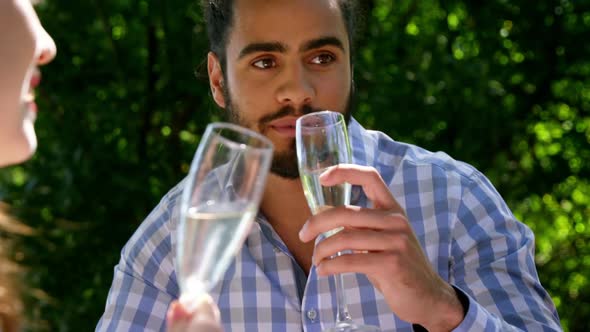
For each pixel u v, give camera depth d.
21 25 1.65
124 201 6.06
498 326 2.15
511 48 7.14
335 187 1.95
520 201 7.33
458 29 7.00
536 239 7.98
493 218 2.58
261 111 2.42
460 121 6.72
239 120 2.48
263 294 2.58
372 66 6.29
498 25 7.07
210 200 1.51
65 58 6.30
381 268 1.94
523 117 7.24
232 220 1.51
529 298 2.45
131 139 6.28
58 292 5.86
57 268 5.87
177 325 1.37
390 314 2.52
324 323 2.53
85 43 6.32
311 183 1.96
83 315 5.78
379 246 1.94
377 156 2.76
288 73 2.39
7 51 1.63
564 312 8.09
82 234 5.96
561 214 7.78
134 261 2.71
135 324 2.64
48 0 6.20
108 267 5.93
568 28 7.14
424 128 6.63
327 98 2.43
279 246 2.59
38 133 6.20
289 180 2.53
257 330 2.56
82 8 6.24
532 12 7.07
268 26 2.39
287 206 2.60
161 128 6.33
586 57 7.18
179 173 6.27
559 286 8.05
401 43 6.65
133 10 6.44
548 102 7.34
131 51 6.42
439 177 2.64
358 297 2.53
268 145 1.56
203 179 1.52
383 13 7.09
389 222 1.95
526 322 2.39
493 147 6.96
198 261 1.50
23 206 5.81
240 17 2.43
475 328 2.09
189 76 6.19
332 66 2.44
